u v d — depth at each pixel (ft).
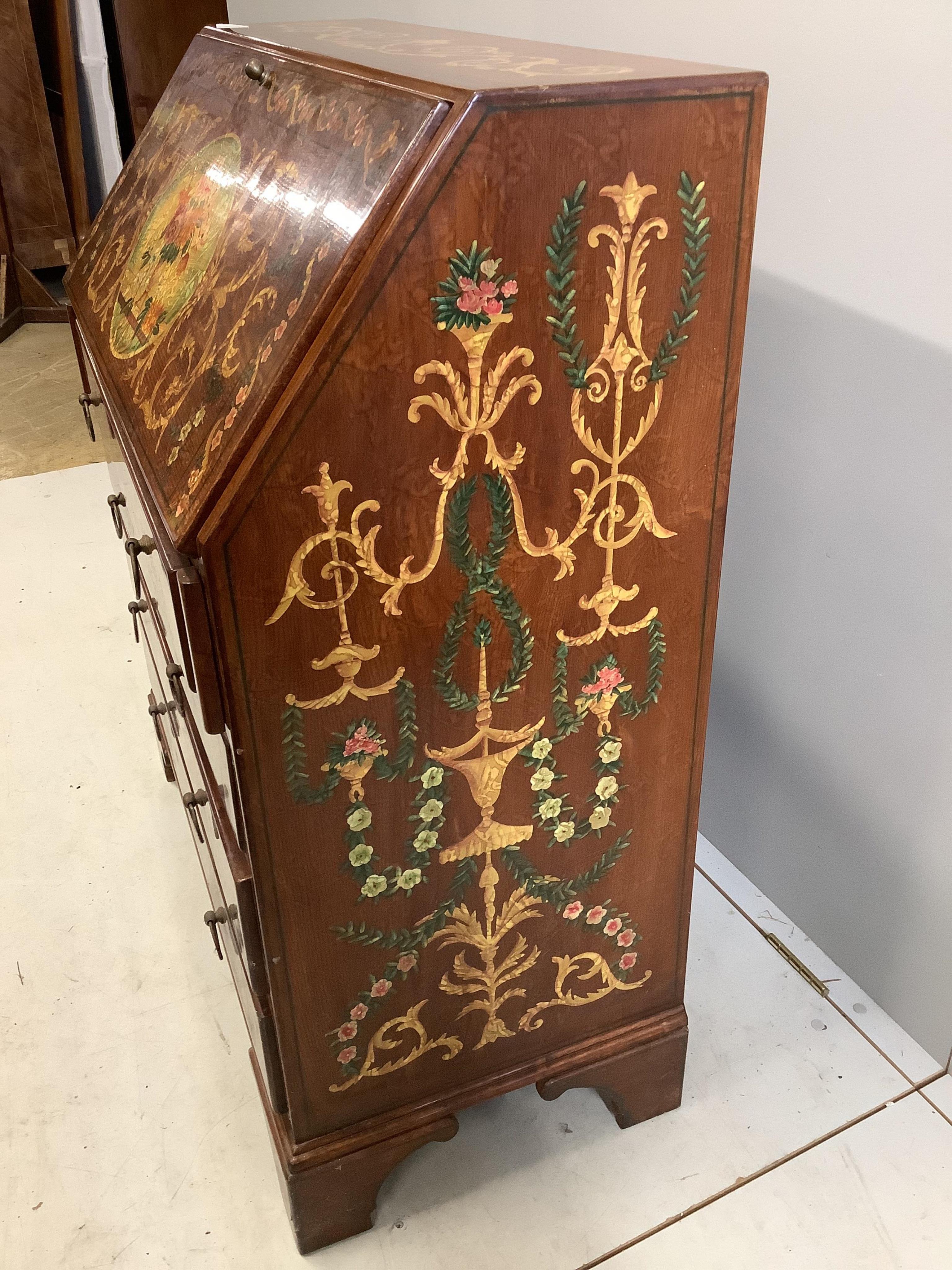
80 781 6.68
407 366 2.77
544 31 5.44
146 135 5.14
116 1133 4.62
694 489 3.37
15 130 13.85
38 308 14.43
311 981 3.66
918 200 3.81
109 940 5.59
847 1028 5.07
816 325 4.38
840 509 4.53
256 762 3.18
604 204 2.77
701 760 3.96
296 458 2.77
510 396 2.93
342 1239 4.21
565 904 3.99
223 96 4.27
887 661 4.52
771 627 5.13
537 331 2.87
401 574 3.07
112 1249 4.18
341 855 3.47
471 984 3.99
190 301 3.62
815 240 4.26
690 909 4.29
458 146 2.54
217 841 3.99
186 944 5.56
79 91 12.43
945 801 4.45
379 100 2.92
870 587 4.50
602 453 3.16
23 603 8.46
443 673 3.31
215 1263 4.14
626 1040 4.43
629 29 4.85
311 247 2.86
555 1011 4.25
